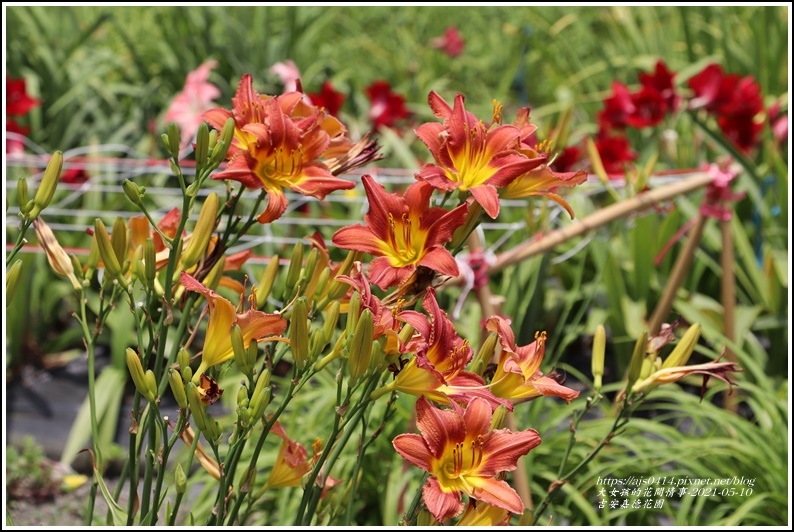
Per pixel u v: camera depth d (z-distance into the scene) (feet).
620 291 11.43
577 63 19.04
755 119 13.34
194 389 5.49
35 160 12.69
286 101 5.85
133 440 5.79
